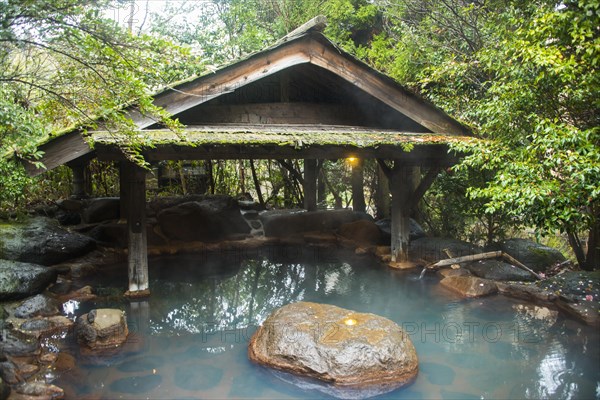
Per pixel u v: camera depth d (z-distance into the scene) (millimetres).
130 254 5852
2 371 3475
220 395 3473
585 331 4652
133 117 5199
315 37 5957
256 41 9750
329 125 6637
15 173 4789
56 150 4996
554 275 6133
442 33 7449
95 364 4012
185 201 9258
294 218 9797
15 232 6523
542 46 4258
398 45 8070
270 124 6297
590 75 3902
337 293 6340
